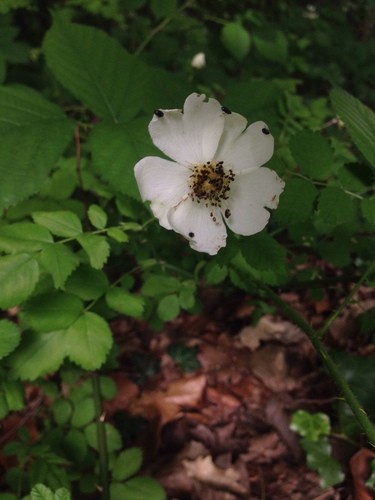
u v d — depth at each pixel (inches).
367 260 9.5
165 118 5.6
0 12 12.9
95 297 6.6
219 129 5.7
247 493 10.2
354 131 6.0
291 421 10.8
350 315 12.9
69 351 6.0
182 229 5.9
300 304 13.6
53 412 9.1
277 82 12.0
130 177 6.4
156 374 12.5
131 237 8.9
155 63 15.6
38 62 14.9
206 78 16.4
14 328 5.6
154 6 12.3
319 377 12.2
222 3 19.0
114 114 7.2
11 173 6.4
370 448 10.2
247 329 13.3
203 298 13.8
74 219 6.2
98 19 16.2
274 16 22.6
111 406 11.7
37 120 6.9
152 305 9.1
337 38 23.9
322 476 10.0
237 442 11.2
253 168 5.9
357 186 6.3
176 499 10.1
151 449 10.9
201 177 5.8
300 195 6.2
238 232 5.9
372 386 10.2
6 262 5.6
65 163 8.8
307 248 11.3
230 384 12.4
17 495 7.7
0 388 6.6
